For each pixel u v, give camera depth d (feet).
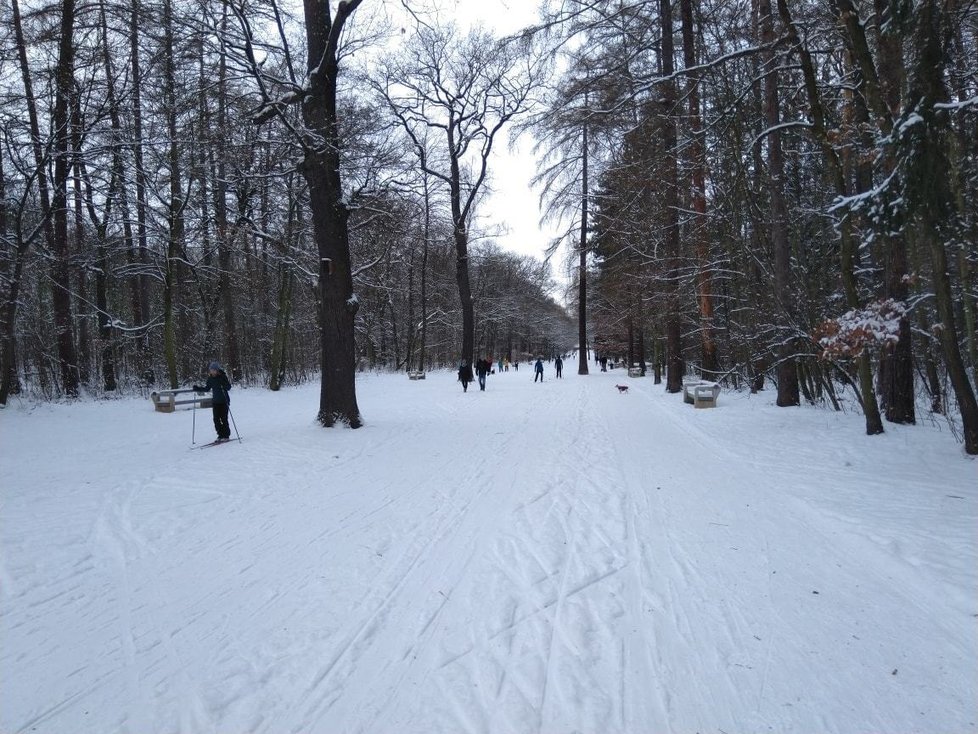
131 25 38.17
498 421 46.26
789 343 45.96
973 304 30.27
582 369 125.18
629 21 39.01
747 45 44.06
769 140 43.68
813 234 48.65
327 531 19.60
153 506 22.62
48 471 28.78
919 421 35.81
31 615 13.93
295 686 10.93
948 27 21.42
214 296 86.02
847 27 24.84
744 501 21.88
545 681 10.92
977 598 13.38
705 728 9.55
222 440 36.09
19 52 49.78
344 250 41.01
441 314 159.63
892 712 9.82
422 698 10.48
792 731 9.43
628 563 16.39
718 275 61.87
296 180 72.54
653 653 11.80
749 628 12.67
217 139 42.70
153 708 10.37
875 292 40.27
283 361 84.79
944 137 21.22
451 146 92.89
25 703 10.54
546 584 15.15
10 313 49.21
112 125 53.52
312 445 34.88
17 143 46.03
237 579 15.84
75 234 67.10
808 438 32.91
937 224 22.50
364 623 13.28
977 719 9.56
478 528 19.72
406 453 32.83
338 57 40.68
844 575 15.21
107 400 59.21
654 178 52.31
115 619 13.71
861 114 33.06
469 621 13.28
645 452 32.40
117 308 102.99
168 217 61.57
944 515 18.81
